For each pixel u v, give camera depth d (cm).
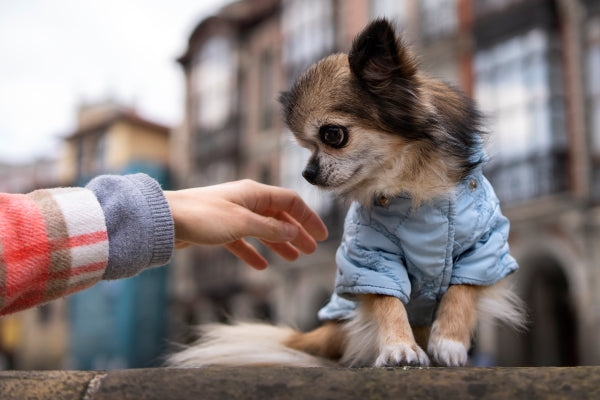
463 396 41
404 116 64
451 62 325
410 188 63
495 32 303
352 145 65
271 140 449
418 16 344
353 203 68
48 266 41
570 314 306
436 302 65
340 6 404
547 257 294
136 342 520
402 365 57
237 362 70
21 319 662
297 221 64
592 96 278
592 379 40
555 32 287
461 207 62
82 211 42
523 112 292
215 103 504
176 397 42
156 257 45
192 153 526
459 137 64
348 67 68
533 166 286
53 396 43
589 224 269
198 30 520
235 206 53
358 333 68
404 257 64
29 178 743
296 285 398
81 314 577
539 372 41
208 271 485
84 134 627
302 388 42
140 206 45
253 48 480
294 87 70
